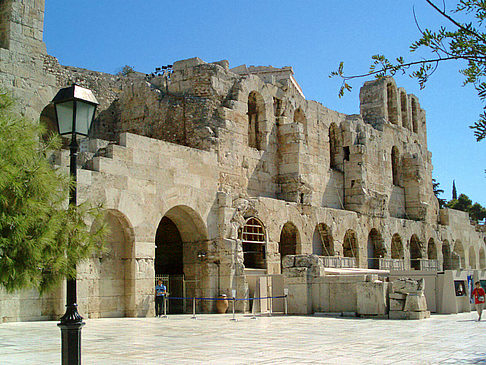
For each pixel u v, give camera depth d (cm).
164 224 3609
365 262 4631
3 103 1452
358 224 4597
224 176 3481
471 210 9725
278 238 3706
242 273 3238
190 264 3259
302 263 2939
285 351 1583
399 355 1505
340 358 1455
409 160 5666
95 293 2628
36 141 1423
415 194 5616
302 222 3956
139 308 2753
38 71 2950
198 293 3212
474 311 3162
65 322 1158
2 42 2880
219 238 3281
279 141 4081
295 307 2905
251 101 4028
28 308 2359
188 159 3172
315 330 2139
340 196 4662
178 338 1895
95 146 2875
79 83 3800
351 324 2367
